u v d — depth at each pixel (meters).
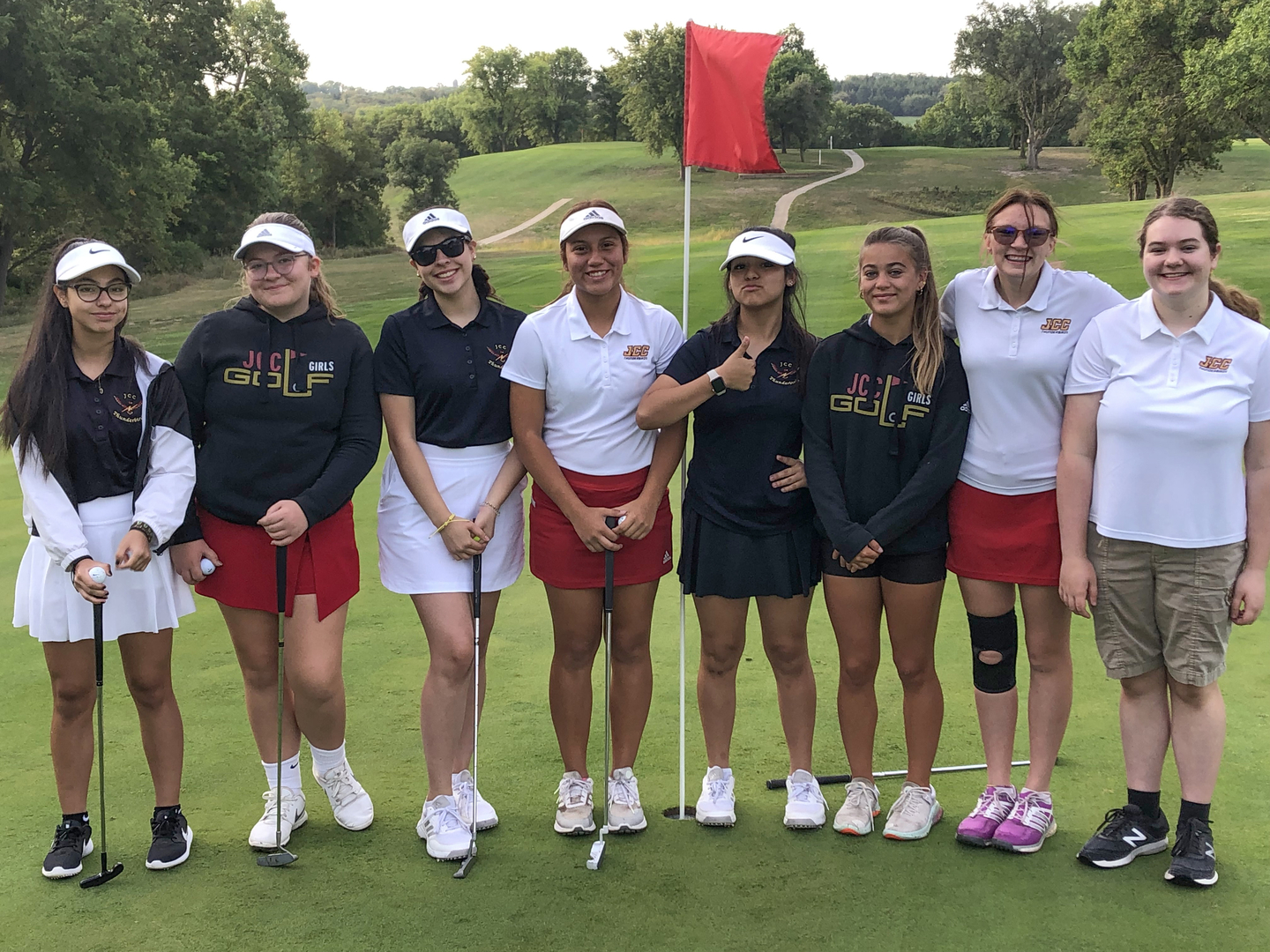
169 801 2.94
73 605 2.76
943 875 2.77
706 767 3.48
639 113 51.31
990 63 58.25
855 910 2.60
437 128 103.19
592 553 3.03
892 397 2.89
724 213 46.09
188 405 2.92
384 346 3.04
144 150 31.03
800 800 3.09
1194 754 2.75
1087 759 3.41
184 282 32.03
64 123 28.70
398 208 69.56
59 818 3.13
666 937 2.49
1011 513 2.91
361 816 3.10
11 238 30.50
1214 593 2.69
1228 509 2.68
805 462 2.98
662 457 3.07
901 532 2.88
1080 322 2.85
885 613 3.08
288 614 2.96
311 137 52.19
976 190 49.28
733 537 3.02
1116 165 38.59
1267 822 2.96
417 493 2.98
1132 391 2.72
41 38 27.56
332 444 3.00
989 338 2.87
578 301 3.02
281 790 3.01
